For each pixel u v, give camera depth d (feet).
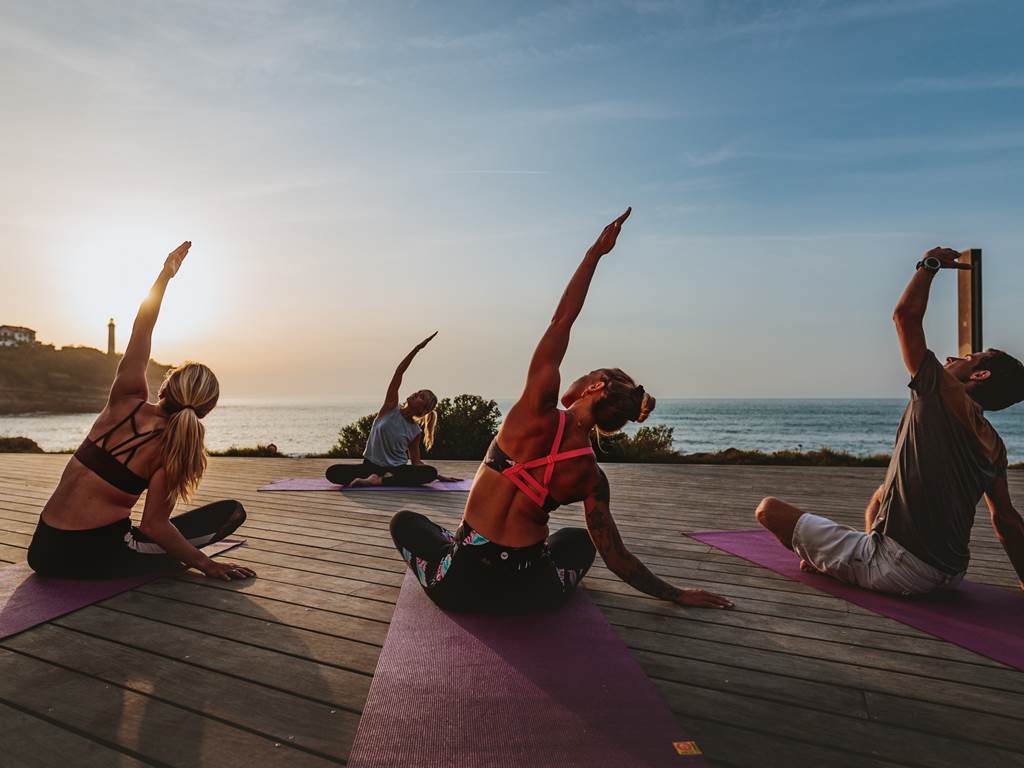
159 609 8.03
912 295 8.18
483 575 7.59
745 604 8.71
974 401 8.25
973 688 6.32
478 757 4.88
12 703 5.66
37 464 24.00
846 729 5.50
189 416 8.54
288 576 9.61
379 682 6.10
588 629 7.54
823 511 16.35
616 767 4.78
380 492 18.15
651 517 15.21
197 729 5.27
